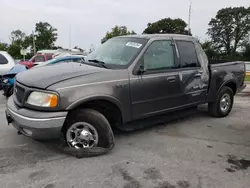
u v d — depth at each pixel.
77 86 3.28
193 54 4.85
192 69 4.71
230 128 5.04
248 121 5.53
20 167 3.24
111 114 3.91
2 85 7.13
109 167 3.29
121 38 4.64
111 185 2.89
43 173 3.11
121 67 3.84
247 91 10.07
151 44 4.17
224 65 5.49
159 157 3.63
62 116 3.18
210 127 5.07
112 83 3.57
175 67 4.46
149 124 4.28
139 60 3.95
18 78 3.71
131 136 4.45
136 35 4.56
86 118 3.45
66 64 4.10
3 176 3.02
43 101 3.17
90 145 3.58
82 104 3.49
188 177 3.11
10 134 4.34
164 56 4.34
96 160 3.47
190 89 4.70
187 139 4.38
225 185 2.96
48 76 3.41
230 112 6.27
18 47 57.50
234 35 71.56
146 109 4.05
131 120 3.93
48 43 70.06
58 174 3.10
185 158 3.62
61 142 3.72
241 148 4.04
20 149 3.76
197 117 5.73
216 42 74.50
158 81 4.12
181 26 55.12
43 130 3.14
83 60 4.53
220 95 5.49
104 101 3.60
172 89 4.36
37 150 3.73
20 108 3.35
